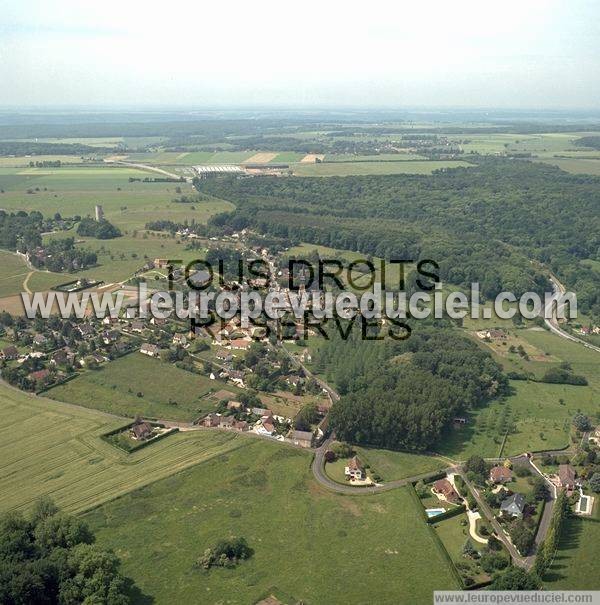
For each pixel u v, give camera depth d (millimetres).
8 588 147125
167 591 159000
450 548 175750
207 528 182250
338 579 163875
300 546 175875
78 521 170750
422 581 162875
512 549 174625
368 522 186125
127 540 176375
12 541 160500
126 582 160875
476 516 189375
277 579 163750
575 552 172750
